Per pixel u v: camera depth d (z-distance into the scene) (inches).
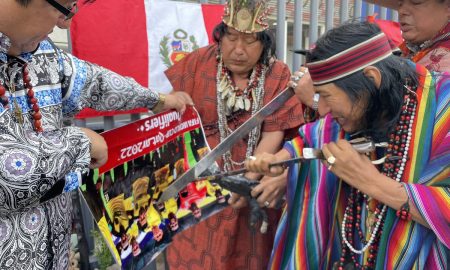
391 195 34.5
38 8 28.7
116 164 44.9
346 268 40.9
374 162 36.5
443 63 47.1
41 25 29.8
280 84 59.1
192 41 74.6
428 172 35.6
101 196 42.7
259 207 55.4
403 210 34.6
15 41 30.8
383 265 37.6
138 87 47.3
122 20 67.0
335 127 43.5
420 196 34.1
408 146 35.8
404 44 57.6
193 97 60.3
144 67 70.6
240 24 52.4
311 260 44.0
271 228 63.2
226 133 59.5
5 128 29.5
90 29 64.3
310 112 59.6
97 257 78.4
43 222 35.0
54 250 37.0
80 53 64.2
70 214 41.0
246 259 63.8
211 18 76.0
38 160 29.9
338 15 103.0
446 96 35.4
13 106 32.4
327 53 33.7
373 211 38.9
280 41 85.6
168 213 53.2
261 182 53.6
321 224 43.6
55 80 36.8
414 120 35.8
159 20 70.7
